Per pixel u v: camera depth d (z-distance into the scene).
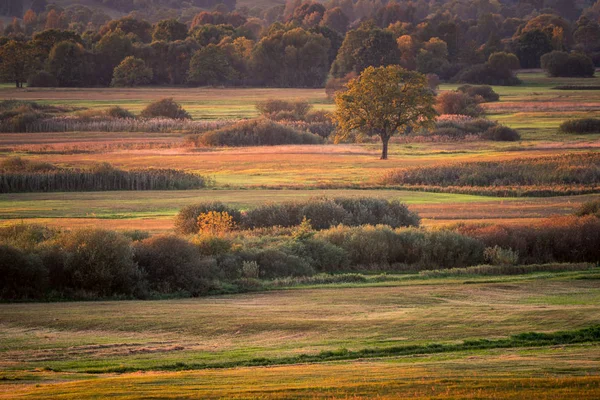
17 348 86.50
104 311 109.12
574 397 55.59
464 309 105.00
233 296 130.12
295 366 75.31
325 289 133.88
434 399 56.22
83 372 75.31
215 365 78.19
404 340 87.75
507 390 58.53
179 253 140.88
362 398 57.12
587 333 88.94
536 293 122.00
